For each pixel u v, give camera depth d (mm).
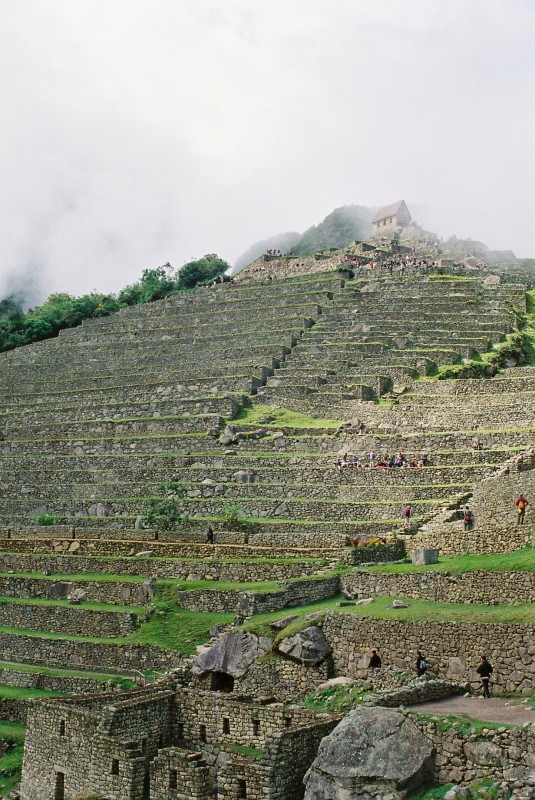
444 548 54750
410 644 44281
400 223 182500
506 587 45875
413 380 89812
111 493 82125
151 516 73750
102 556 68188
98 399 104625
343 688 44656
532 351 98312
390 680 43938
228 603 58125
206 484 76938
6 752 52281
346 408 86125
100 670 57938
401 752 35594
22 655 61125
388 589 50812
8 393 115625
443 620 43500
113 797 42031
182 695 45844
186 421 89000
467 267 130625
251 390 96438
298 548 62562
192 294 135250
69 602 63969
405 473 69375
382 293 117000
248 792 38188
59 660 59625
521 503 52281
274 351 104562
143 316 133375
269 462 78438
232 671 49375
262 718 42938
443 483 67875
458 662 42531
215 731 44188
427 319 106312
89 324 134625
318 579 53906
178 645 56156
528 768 33438
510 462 58875
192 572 62812
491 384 83438
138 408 96625
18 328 145875
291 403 90875
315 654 47094
